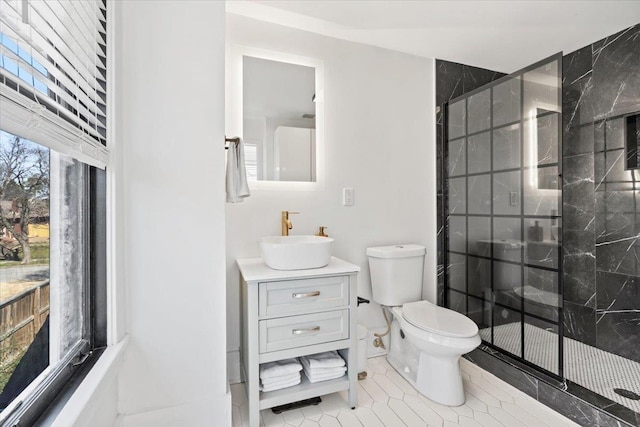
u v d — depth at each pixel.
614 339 2.13
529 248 1.91
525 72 1.93
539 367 1.81
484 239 2.22
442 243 2.51
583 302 2.31
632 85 2.06
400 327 2.07
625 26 2.04
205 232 1.39
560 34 2.13
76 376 1.00
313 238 1.86
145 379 1.33
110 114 1.19
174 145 1.35
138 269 1.31
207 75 1.39
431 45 2.26
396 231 2.37
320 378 1.61
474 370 2.05
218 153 1.41
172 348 1.36
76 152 0.86
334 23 2.00
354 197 2.23
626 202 2.09
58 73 0.81
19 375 0.75
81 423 0.87
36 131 0.66
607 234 2.19
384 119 2.32
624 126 2.10
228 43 1.90
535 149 1.88
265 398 1.49
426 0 1.76
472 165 2.30
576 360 2.02
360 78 2.24
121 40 1.27
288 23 1.99
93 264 1.18
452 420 1.55
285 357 1.53
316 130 2.12
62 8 0.80
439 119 2.49
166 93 1.34
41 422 0.79
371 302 2.28
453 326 1.68
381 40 2.20
